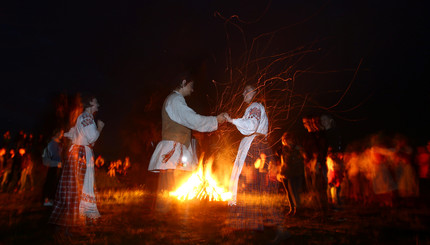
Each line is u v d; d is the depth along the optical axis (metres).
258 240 3.92
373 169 7.48
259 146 4.05
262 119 4.09
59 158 6.73
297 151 6.29
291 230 4.68
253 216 3.95
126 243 3.80
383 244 4.00
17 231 4.30
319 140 6.75
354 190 8.05
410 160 7.63
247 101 4.32
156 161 4.42
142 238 3.97
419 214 5.89
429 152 8.42
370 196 7.55
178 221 4.41
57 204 4.15
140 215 4.99
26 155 9.41
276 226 3.93
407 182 7.41
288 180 6.25
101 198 7.37
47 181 6.61
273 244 3.85
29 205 6.59
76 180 4.24
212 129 4.27
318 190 6.85
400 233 4.57
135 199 6.84
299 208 6.26
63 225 4.04
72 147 4.36
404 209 6.43
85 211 4.47
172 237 3.97
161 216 4.50
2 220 4.84
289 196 6.23
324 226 5.00
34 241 3.84
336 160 6.59
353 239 4.24
